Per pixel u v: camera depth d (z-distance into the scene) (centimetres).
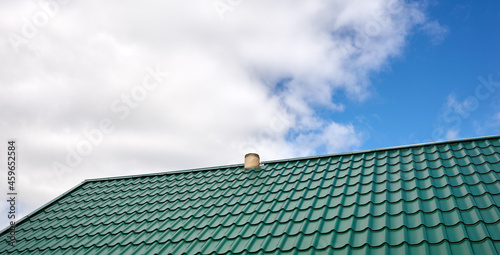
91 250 910
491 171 820
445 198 765
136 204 1141
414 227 695
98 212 1147
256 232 808
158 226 958
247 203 975
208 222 916
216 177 1230
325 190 941
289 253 704
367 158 1073
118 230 986
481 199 731
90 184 1439
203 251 780
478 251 592
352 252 662
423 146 1046
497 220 649
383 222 732
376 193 862
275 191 1010
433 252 616
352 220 761
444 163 920
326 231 747
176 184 1241
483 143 970
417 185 844
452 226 670
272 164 1232
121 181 1394
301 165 1156
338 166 1062
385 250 644
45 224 1150
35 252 970
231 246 775
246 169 1234
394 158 1031
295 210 869
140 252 842
